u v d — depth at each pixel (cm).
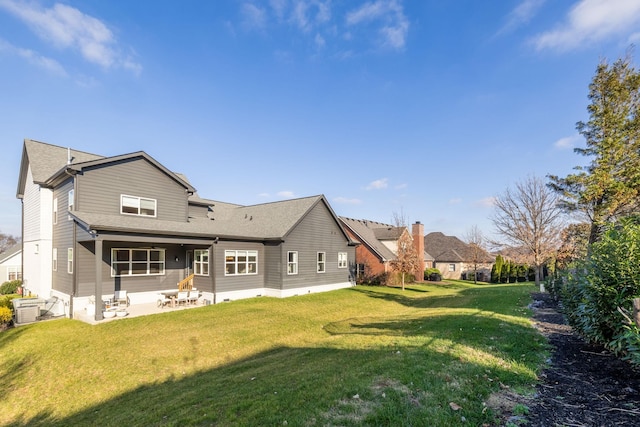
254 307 1477
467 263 3781
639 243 485
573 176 1711
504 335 694
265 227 1956
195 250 1703
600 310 518
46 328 1122
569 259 1880
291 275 1866
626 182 1540
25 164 1906
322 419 350
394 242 3092
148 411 513
